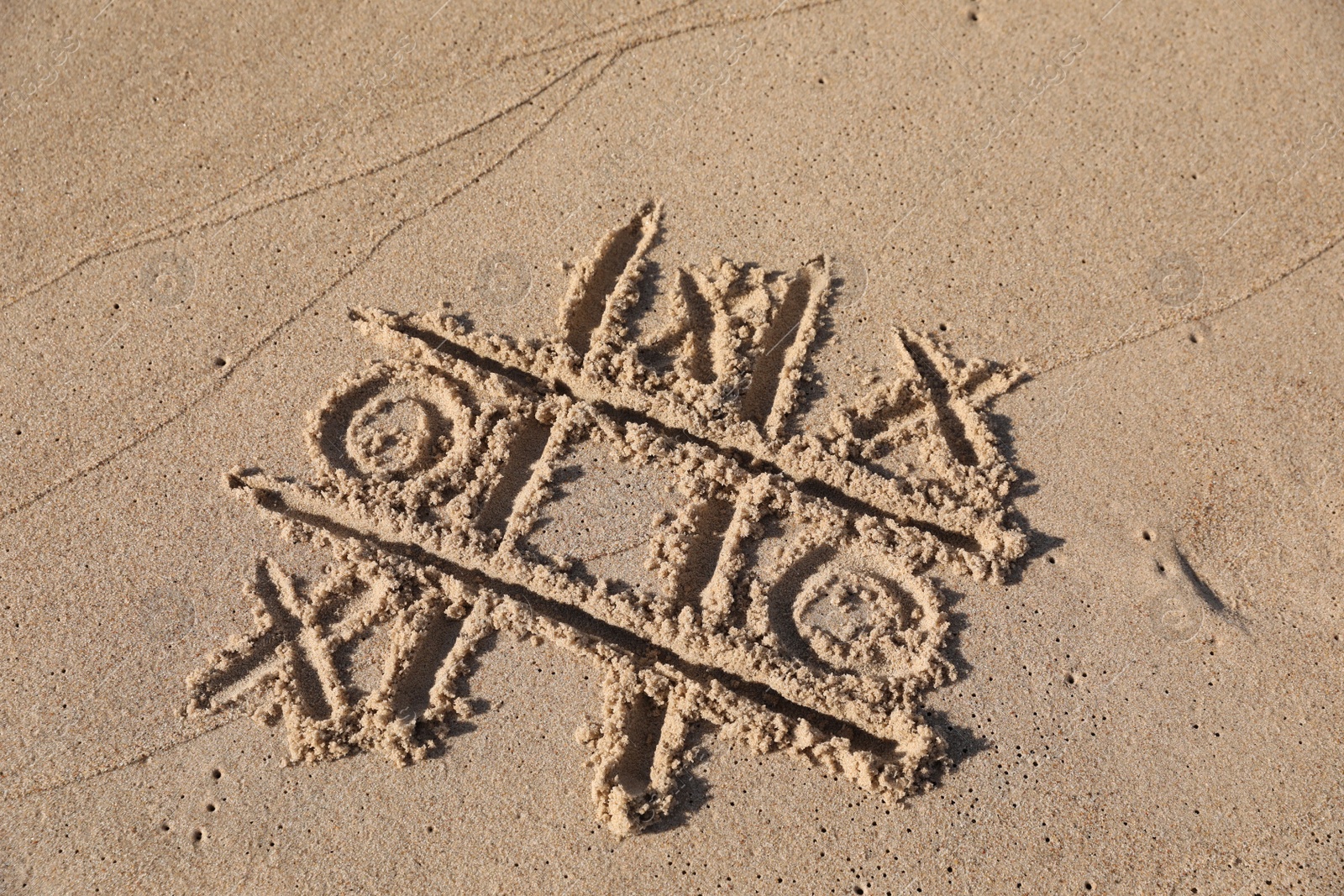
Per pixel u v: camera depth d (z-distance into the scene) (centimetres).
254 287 111
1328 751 102
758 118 114
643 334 109
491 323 110
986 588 105
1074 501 107
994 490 106
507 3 116
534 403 108
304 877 101
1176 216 112
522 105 114
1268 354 109
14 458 109
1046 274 111
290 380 109
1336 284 110
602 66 115
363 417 108
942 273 111
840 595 104
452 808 102
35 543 107
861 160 113
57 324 111
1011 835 101
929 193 112
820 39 115
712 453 107
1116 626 104
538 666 104
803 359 109
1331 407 108
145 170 113
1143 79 114
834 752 101
